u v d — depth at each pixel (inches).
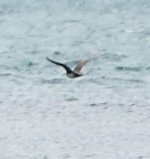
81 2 3102.9
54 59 1621.6
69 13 2765.7
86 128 925.8
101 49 1779.0
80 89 1182.3
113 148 849.5
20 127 934.4
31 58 1589.6
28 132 911.7
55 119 968.9
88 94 1137.4
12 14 2760.8
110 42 1926.7
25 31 2255.2
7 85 1222.9
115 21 2487.7
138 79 1289.4
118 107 1037.2
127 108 1031.6
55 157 821.2
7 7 2984.7
